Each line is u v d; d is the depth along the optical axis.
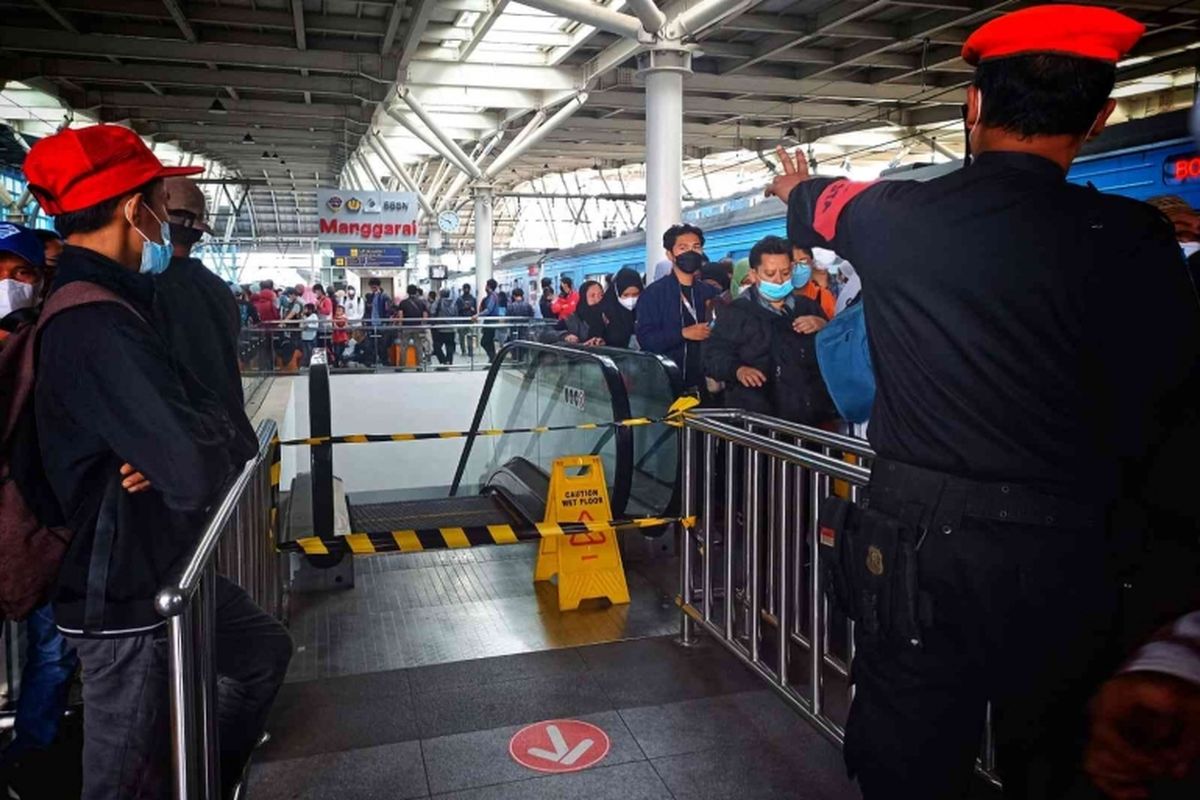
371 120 18.66
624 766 2.91
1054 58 1.56
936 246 1.61
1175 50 13.61
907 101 17.00
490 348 14.12
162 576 1.88
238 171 29.86
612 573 4.32
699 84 15.28
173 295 2.63
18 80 14.55
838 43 13.76
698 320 5.42
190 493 1.73
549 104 16.55
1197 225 2.40
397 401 13.35
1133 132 7.28
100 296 1.75
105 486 1.83
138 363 1.72
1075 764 1.60
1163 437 1.56
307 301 20.34
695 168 29.14
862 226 1.74
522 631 3.99
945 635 1.64
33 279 3.40
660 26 10.72
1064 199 1.57
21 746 2.90
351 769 2.91
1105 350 1.52
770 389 4.39
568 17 10.54
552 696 3.38
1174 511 1.58
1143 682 0.94
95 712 1.89
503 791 2.79
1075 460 1.57
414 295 17.22
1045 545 1.56
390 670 3.61
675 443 4.88
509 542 3.85
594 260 22.92
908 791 1.71
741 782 2.81
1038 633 1.58
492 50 14.88
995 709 1.82
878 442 1.75
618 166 27.22
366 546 3.76
